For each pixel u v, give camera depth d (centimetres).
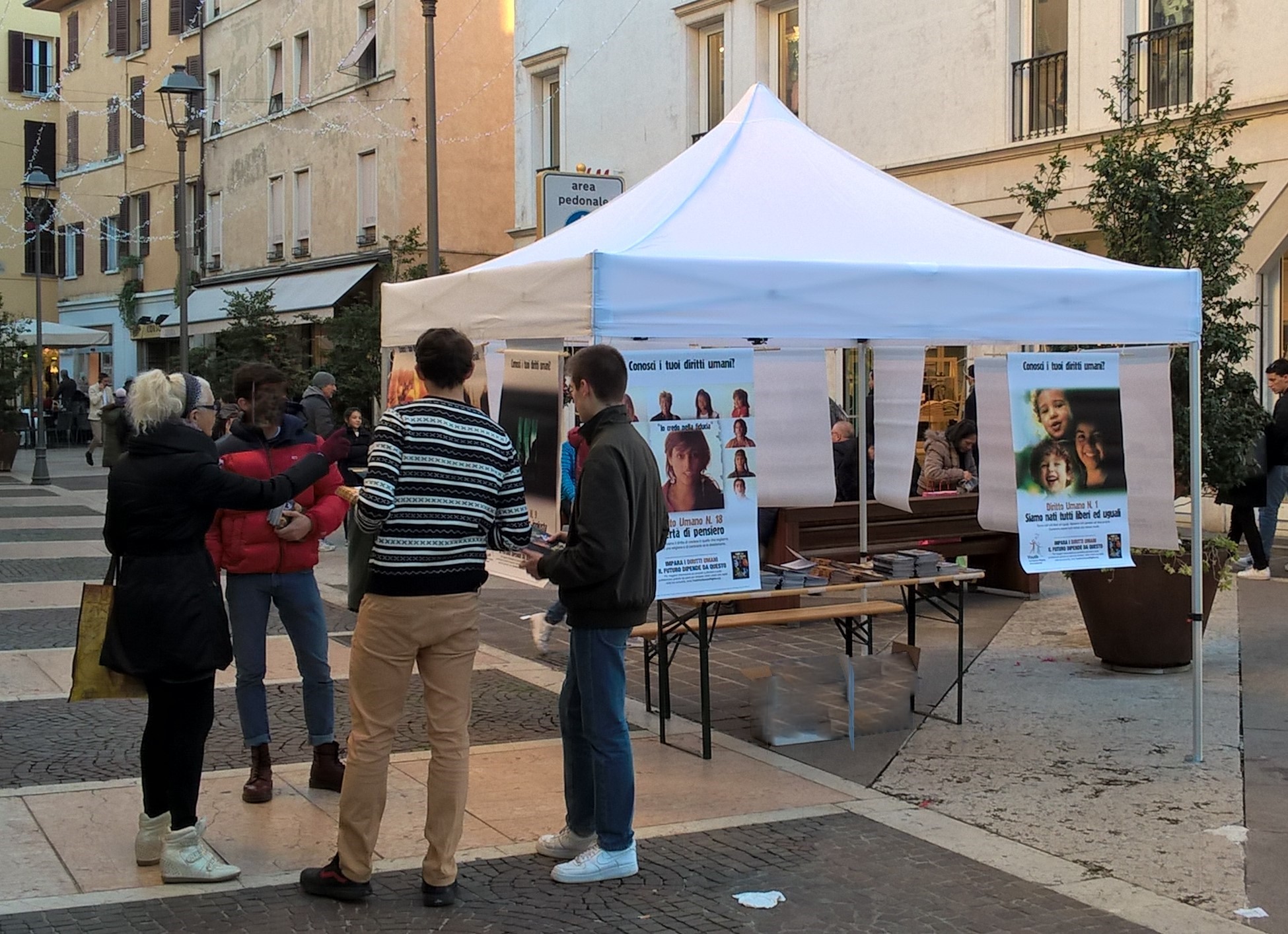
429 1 1479
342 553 1455
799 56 1892
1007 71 1608
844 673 675
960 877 480
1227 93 935
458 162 2784
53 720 691
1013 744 662
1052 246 705
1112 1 1502
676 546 602
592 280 554
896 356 848
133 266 3769
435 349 448
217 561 546
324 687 567
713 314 576
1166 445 681
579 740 491
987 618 1016
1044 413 648
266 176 3212
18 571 1251
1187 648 803
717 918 440
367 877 450
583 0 2261
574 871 468
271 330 2584
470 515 444
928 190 1716
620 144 2198
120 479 455
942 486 1131
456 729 448
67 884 458
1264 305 1428
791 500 839
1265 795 578
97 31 3897
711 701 756
